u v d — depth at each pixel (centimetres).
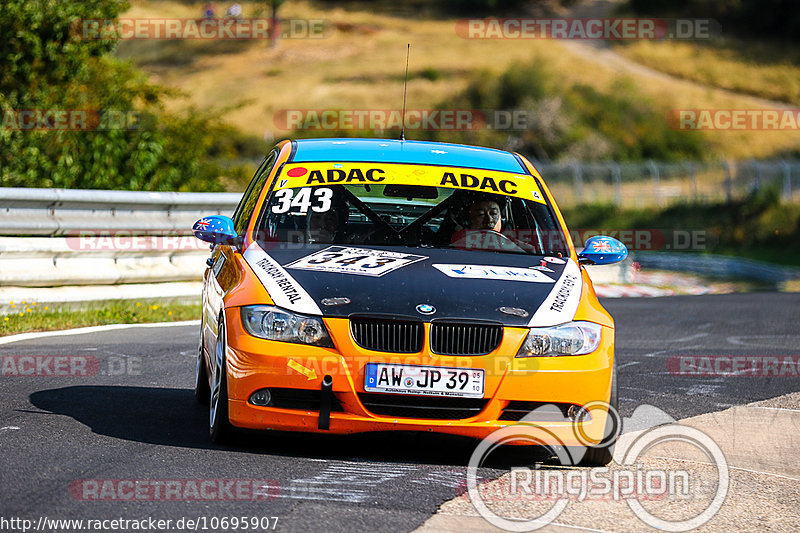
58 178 5703
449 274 1914
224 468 1703
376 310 1777
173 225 4284
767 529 1527
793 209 12962
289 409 1762
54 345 2984
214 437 1877
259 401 1773
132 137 6197
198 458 1762
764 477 1839
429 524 1447
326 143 2419
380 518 1462
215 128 6669
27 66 5919
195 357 2925
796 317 4747
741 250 12412
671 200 14100
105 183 5916
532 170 2411
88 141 5922
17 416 2036
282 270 1895
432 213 2161
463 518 1486
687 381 2917
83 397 2272
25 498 1486
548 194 2320
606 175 15550
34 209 3725
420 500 1566
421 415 1767
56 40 6053
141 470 1669
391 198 2186
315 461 1780
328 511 1482
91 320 3522
